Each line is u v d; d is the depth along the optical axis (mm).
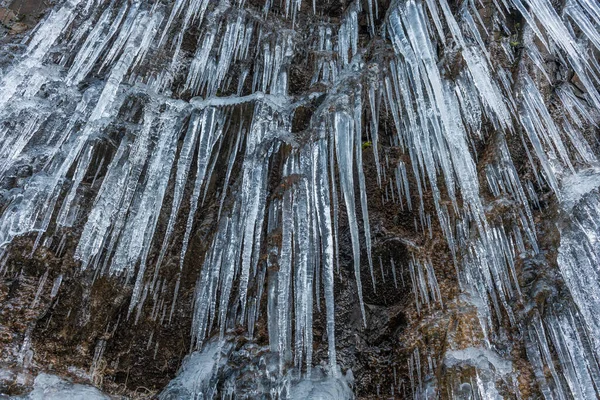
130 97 3648
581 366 2990
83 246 3166
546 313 3172
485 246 3406
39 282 3141
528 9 4051
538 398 3021
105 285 3305
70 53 3959
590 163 3652
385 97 3715
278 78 4102
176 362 3383
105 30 3934
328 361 3279
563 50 4051
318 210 3273
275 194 3426
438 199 3291
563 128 3863
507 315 3275
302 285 3100
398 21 3570
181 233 3584
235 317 3406
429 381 3178
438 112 3475
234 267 3449
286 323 3127
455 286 3385
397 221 3703
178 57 4016
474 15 4059
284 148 3520
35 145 3549
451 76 3633
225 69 4070
